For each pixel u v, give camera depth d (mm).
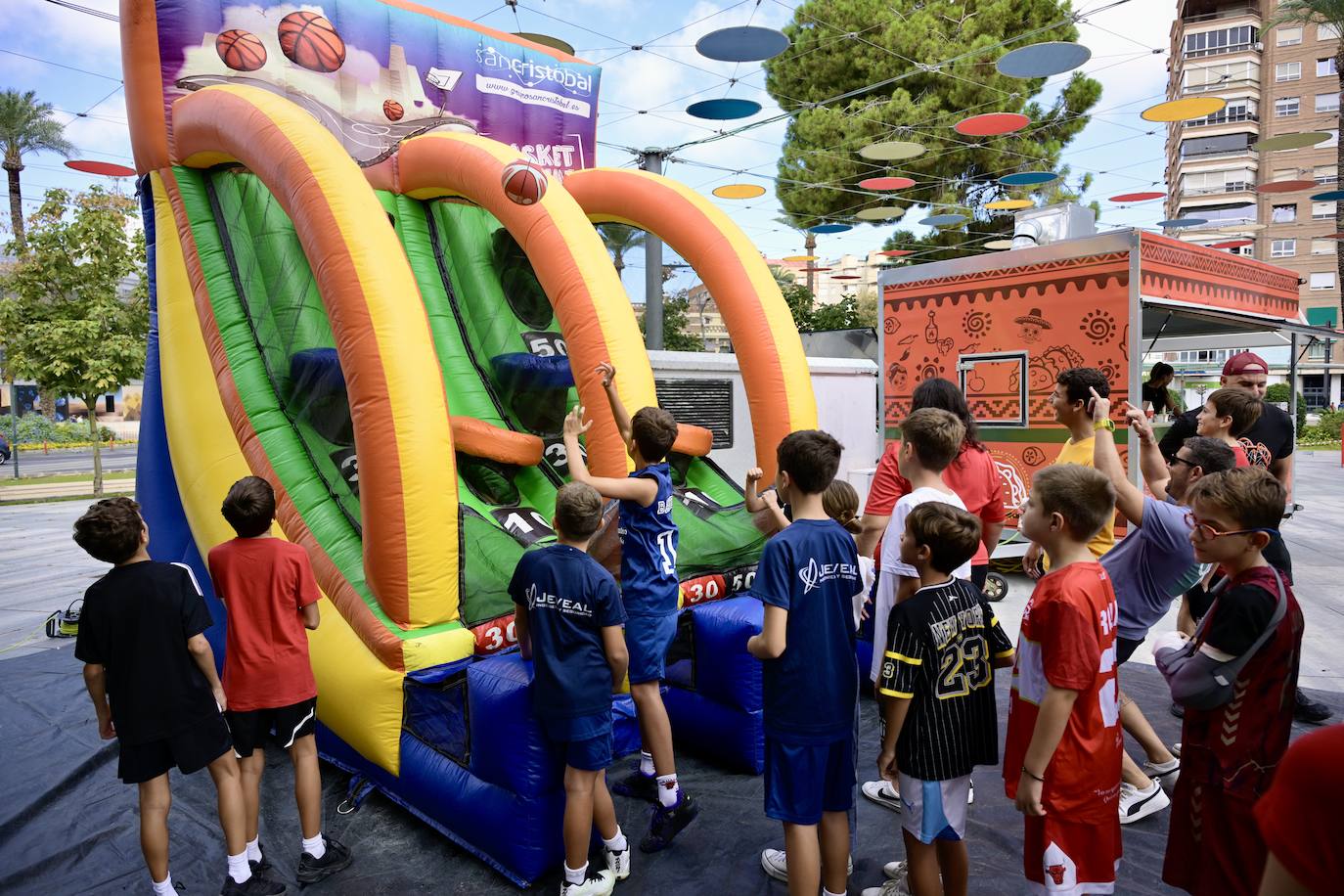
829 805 2693
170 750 2926
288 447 4707
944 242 23125
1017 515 7922
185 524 5203
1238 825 2260
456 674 3404
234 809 3074
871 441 11203
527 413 6016
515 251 6422
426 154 5582
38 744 4539
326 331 5246
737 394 8938
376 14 6160
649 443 3412
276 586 3145
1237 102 41875
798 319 25000
